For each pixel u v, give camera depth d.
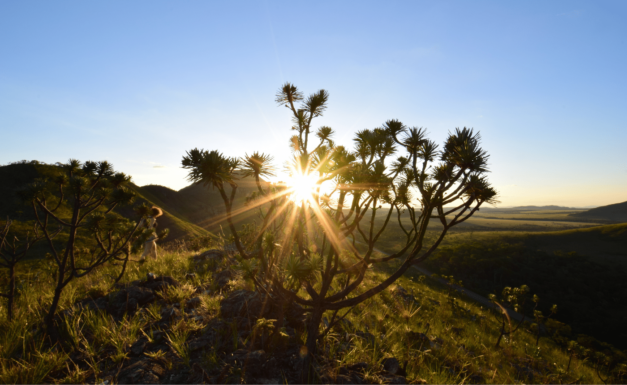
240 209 2.65
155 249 8.21
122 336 3.52
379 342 4.39
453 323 8.96
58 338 3.48
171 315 4.07
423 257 2.58
